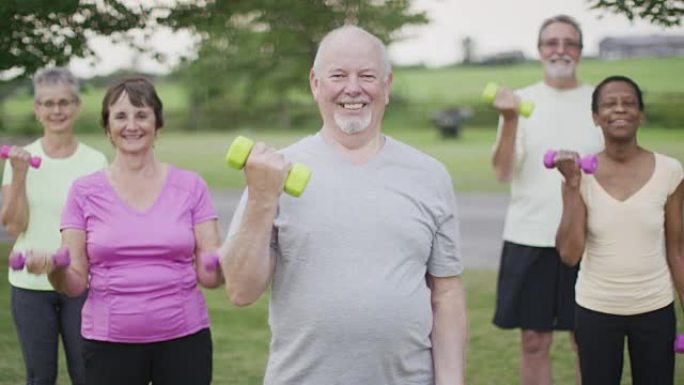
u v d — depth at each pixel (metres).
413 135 41.66
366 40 3.12
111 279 3.85
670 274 4.29
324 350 3.03
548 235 5.31
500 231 12.73
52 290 4.62
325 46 3.14
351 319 3.00
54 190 4.70
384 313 3.01
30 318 4.61
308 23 8.68
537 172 5.34
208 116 49.53
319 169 3.09
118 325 3.82
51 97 4.73
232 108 49.66
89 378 3.89
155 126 4.00
